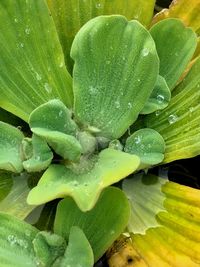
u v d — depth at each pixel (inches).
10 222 5.7
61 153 5.8
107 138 6.0
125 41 5.8
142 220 6.0
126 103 5.9
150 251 5.8
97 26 5.8
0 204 6.0
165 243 5.8
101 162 5.7
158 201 6.1
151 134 6.0
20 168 5.9
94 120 6.0
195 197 6.0
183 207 6.0
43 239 5.6
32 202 5.1
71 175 5.7
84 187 5.3
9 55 6.1
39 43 6.1
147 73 5.8
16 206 6.0
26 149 5.8
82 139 5.9
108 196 5.5
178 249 5.7
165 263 5.6
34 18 6.0
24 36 6.1
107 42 5.8
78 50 5.8
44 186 5.4
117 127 6.0
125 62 5.9
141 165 5.8
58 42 6.1
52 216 6.1
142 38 5.8
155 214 6.0
